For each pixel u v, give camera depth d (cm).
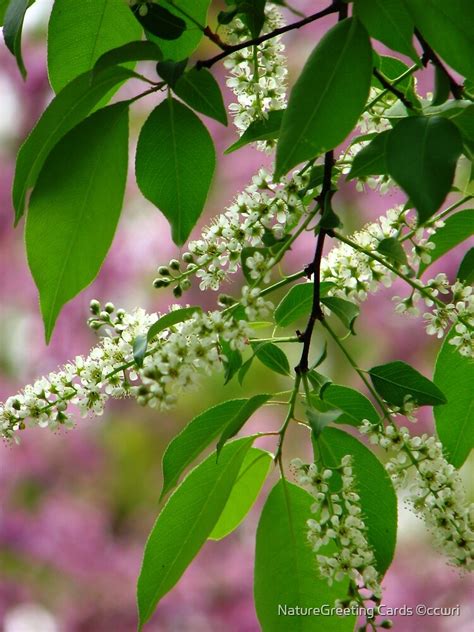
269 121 80
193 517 80
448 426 84
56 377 81
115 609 201
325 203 77
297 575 81
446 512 78
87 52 82
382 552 79
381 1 73
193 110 79
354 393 81
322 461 77
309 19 76
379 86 81
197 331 76
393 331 201
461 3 73
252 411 77
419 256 80
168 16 76
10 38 77
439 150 71
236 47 76
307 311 82
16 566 200
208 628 194
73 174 78
